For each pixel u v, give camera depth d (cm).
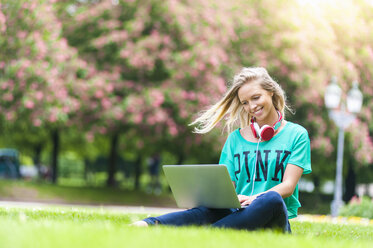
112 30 1830
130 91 1816
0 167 2364
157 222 422
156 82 1848
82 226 364
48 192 1809
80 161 3553
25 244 263
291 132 472
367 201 1332
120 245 271
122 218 620
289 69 1956
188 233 343
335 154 2247
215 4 1873
